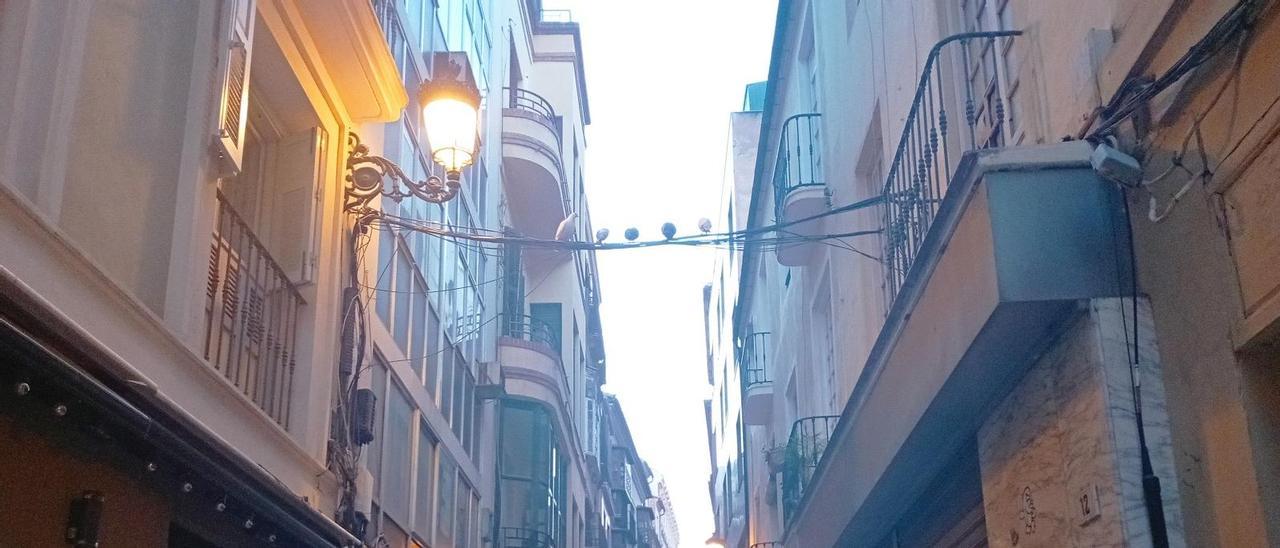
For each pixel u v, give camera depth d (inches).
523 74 898.1
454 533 518.0
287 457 278.7
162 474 206.2
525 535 700.7
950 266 231.9
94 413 174.4
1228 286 166.2
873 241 412.8
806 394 600.1
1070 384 208.2
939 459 308.7
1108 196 200.7
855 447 370.9
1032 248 199.3
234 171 242.2
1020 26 254.2
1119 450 189.2
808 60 598.9
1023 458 235.3
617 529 1470.2
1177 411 183.6
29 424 168.4
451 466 516.7
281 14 281.4
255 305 276.8
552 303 982.4
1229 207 165.9
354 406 327.3
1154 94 176.7
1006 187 202.8
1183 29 174.7
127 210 212.2
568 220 429.7
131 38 215.5
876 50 395.5
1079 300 199.9
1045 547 222.8
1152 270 189.8
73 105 191.9
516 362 728.3
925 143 319.9
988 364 233.8
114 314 196.5
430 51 484.1
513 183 776.3
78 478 182.2
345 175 325.7
